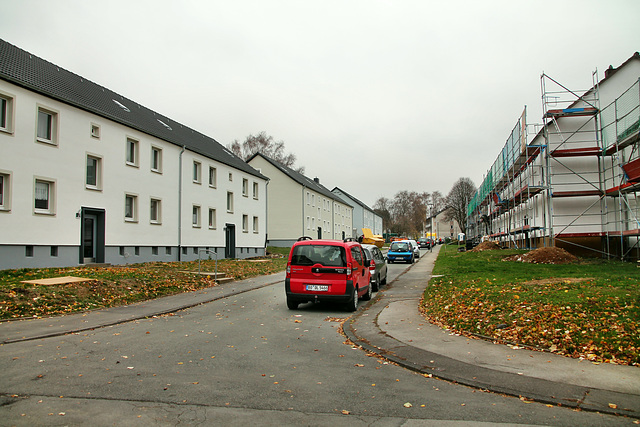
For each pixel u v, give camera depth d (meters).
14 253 16.39
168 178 26.39
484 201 46.72
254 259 34.31
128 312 10.88
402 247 32.53
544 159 23.80
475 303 10.05
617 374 5.65
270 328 9.25
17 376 5.56
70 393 4.93
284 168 55.72
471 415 4.43
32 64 19.97
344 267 11.41
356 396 5.00
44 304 10.62
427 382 5.58
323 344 7.79
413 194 128.50
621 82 22.80
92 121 20.36
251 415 4.38
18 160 16.64
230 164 34.28
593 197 22.61
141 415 4.32
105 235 21.02
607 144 21.33
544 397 4.90
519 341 7.39
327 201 65.19
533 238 28.23
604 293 9.00
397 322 9.65
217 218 32.41
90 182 20.53
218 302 13.13
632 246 19.98
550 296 9.30
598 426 4.16
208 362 6.41
